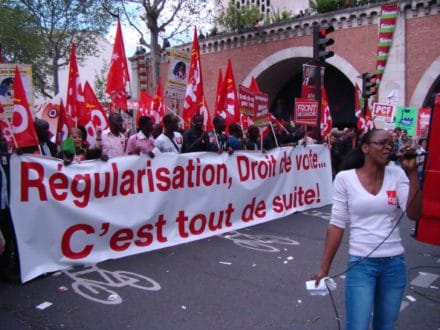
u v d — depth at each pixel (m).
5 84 6.53
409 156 2.94
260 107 8.79
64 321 4.06
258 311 4.34
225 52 25.89
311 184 9.44
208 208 7.03
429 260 6.22
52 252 5.21
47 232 5.15
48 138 6.62
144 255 5.99
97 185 5.58
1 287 4.81
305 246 6.61
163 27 23.00
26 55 24.03
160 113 10.03
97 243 5.64
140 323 4.04
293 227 7.76
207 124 8.89
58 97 9.31
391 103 14.76
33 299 4.51
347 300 2.91
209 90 26.89
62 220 5.28
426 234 4.85
